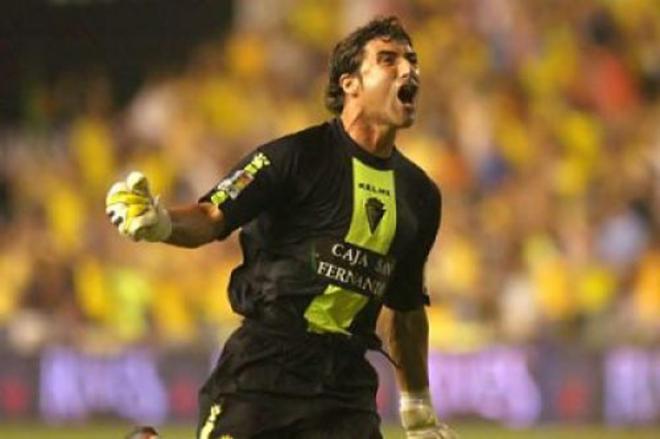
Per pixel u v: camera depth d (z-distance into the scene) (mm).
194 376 52906
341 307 17031
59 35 64438
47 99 64375
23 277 58344
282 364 16922
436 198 17859
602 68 62531
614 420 51250
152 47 64750
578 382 51531
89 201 61469
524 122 60781
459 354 52406
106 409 53344
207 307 57188
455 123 60562
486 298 55531
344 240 16953
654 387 51000
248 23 65438
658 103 62094
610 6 63531
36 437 47969
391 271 17375
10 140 63844
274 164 16844
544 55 62906
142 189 15648
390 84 17094
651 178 58094
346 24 64625
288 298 16938
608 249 56438
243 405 16922
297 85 63969
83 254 59094
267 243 17062
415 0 64438
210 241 16562
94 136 63312
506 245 56875
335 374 17016
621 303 54531
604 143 60188
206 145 62375
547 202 57875
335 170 17031
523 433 49125
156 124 63438
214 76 64250
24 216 61531
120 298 57438
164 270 57812
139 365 53219
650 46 62969
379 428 17469
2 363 54031
